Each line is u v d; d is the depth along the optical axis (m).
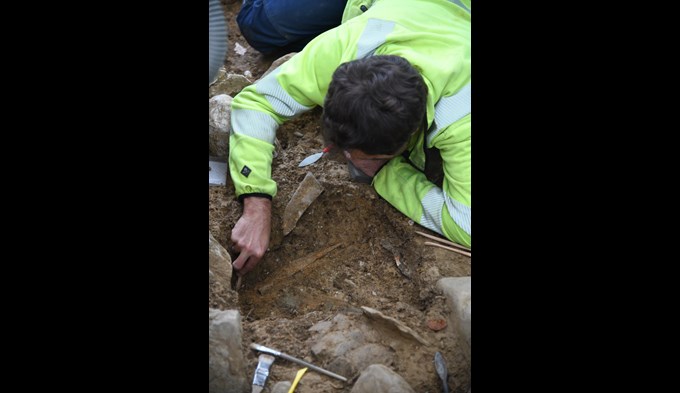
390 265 2.49
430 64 2.32
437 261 2.40
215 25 2.55
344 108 2.13
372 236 2.55
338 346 2.12
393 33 2.40
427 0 2.52
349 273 2.49
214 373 1.99
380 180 2.54
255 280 2.47
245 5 3.12
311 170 2.64
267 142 2.45
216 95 2.80
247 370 2.07
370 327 2.19
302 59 2.45
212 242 2.28
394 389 1.98
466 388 2.12
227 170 2.60
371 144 2.17
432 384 2.09
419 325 2.21
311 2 2.94
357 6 2.79
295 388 2.04
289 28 3.02
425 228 2.50
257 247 2.38
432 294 2.31
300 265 2.50
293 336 2.19
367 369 2.02
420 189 2.48
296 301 2.42
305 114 2.83
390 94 2.12
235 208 2.48
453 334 2.17
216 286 2.17
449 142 2.34
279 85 2.45
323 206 2.57
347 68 2.17
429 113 2.29
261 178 2.43
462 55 2.38
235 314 2.05
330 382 2.06
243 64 3.26
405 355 2.13
